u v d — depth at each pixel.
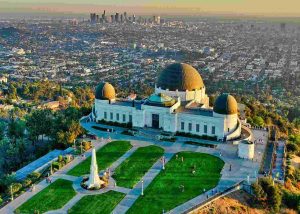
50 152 196.25
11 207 144.25
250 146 185.25
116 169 175.38
